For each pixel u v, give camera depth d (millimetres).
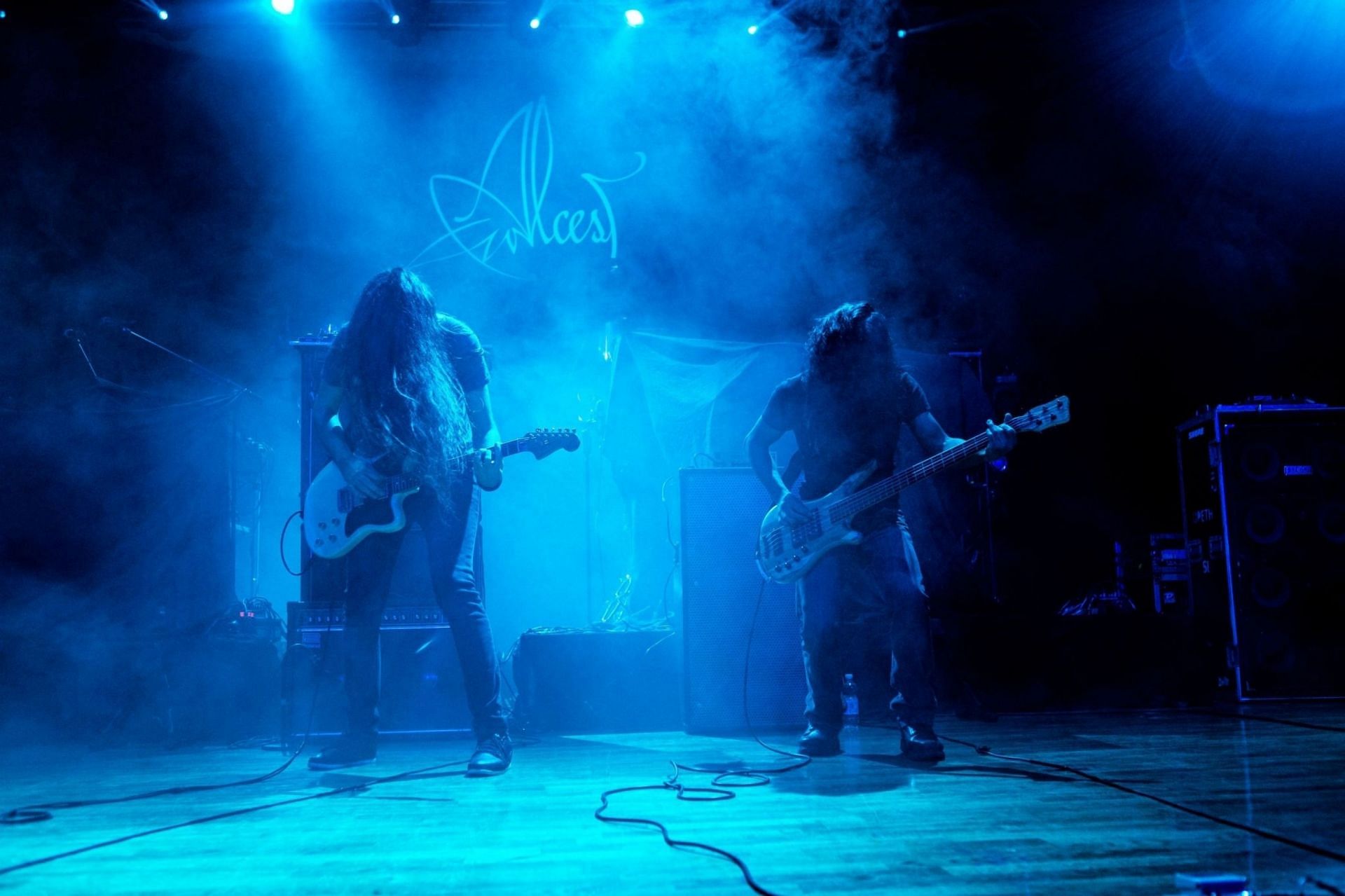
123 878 2006
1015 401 6770
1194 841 2146
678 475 4391
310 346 4332
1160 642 5117
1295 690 5172
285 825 2479
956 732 4168
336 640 4250
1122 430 7402
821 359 3475
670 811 2547
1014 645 5059
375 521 3332
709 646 4312
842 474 3486
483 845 2223
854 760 3387
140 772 3594
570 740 4176
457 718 4250
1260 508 5285
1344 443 5332
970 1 7020
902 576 3416
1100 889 1808
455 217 7328
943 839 2193
